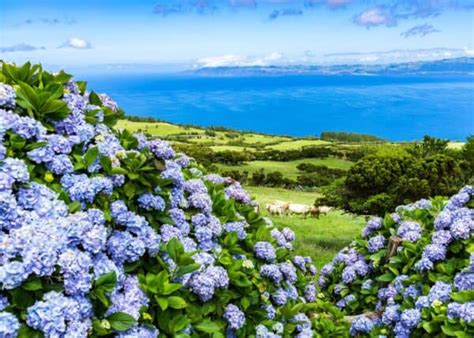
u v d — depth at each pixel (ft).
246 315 13.35
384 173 50.55
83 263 8.54
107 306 8.85
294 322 14.94
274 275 14.07
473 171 49.47
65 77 12.16
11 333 7.67
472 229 16.20
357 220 71.97
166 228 11.88
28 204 9.25
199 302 11.50
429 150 54.34
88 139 11.35
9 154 9.72
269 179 131.54
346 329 18.01
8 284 7.81
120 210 10.24
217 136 276.00
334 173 152.76
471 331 12.98
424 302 15.16
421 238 18.62
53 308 7.93
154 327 9.77
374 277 20.99
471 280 14.52
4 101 10.14
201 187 13.74
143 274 10.63
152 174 11.60
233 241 13.75
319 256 43.34
